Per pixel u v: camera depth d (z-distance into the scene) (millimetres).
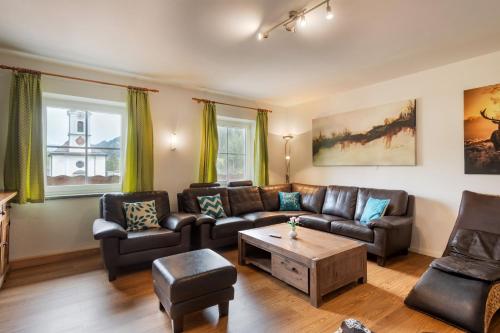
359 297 2439
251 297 2445
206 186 4391
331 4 2109
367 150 4305
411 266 3172
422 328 1988
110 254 2756
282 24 2422
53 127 3461
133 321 2062
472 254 2572
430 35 2641
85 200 3564
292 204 4777
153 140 4051
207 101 4531
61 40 2771
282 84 4254
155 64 3408
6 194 2660
